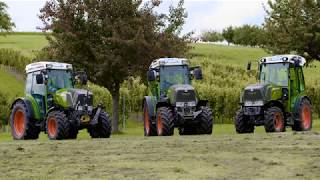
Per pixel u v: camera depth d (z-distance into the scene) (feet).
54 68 128.88
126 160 65.36
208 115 124.36
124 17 172.14
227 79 299.38
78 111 120.57
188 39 181.16
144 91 246.68
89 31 170.81
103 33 171.63
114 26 167.43
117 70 168.45
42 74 126.52
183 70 133.28
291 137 93.25
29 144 92.89
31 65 133.18
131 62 171.12
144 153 72.64
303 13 183.52
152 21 171.12
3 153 76.43
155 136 118.11
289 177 51.55
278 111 122.11
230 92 254.68
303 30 179.63
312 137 92.12
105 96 237.45
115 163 62.80
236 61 420.77
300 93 130.21
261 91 125.59
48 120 119.96
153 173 55.06
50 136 119.03
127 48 166.40
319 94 266.36
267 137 95.14
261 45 197.57
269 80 130.62
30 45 433.89
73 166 61.26
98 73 164.04
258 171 55.21
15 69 326.65
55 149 81.46
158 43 168.14
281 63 130.52
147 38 170.81
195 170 56.54
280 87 127.65
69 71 131.23
